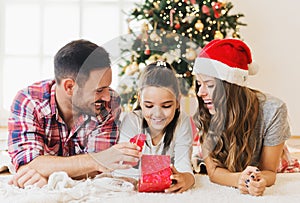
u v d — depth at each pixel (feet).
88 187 5.65
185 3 11.89
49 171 6.01
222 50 6.08
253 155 6.53
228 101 6.24
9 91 15.16
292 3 14.33
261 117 6.43
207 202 5.34
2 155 9.05
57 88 6.25
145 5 12.11
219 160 6.39
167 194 5.66
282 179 6.81
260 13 14.38
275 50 14.43
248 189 5.69
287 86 14.42
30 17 15.08
